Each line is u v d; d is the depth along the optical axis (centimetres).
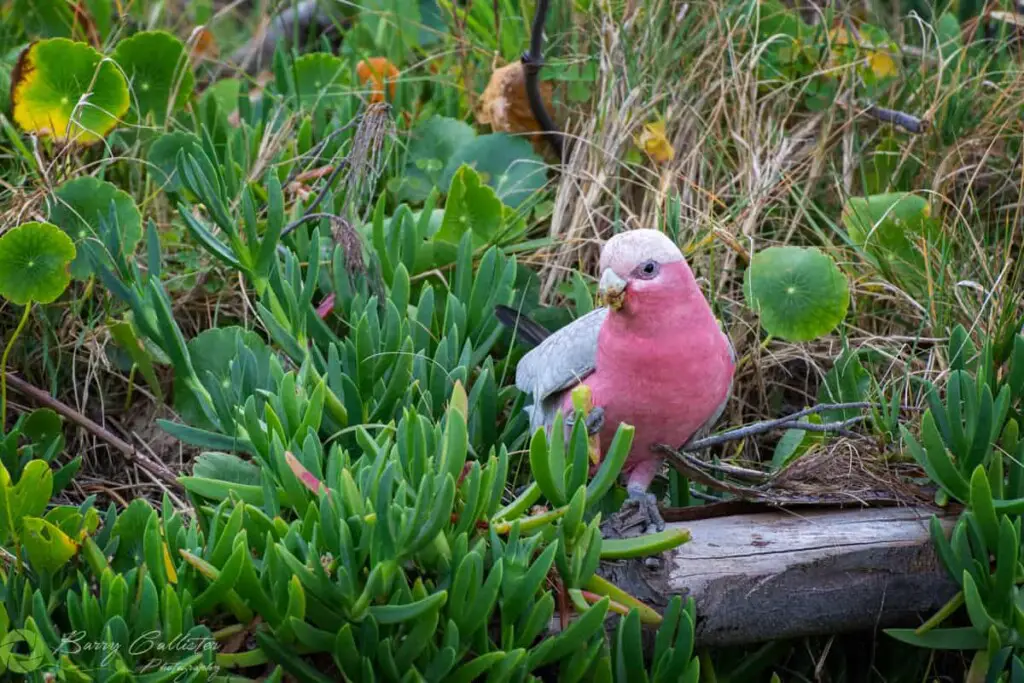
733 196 665
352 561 371
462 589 378
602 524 456
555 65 696
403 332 509
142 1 813
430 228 624
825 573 439
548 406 494
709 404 469
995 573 422
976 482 418
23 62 604
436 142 684
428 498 370
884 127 692
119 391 598
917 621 455
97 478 553
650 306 444
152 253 514
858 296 633
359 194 621
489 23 757
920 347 602
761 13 748
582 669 403
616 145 658
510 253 633
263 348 543
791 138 691
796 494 463
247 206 527
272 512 419
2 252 494
